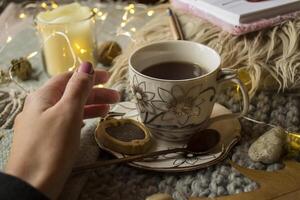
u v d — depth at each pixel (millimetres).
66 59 611
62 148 354
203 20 619
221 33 581
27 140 357
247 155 440
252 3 590
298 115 500
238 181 407
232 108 518
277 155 425
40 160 346
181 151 435
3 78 596
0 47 703
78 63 618
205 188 404
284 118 498
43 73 631
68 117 368
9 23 775
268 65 545
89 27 619
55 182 344
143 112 446
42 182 335
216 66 444
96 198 398
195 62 478
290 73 530
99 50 652
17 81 608
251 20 569
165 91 418
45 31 598
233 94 528
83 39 613
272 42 554
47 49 605
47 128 361
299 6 593
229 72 440
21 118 387
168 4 744
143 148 435
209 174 419
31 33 744
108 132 451
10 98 545
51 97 410
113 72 588
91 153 433
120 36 713
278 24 570
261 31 567
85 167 410
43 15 607
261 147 428
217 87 443
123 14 785
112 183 414
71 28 599
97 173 424
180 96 421
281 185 402
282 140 433
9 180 326
